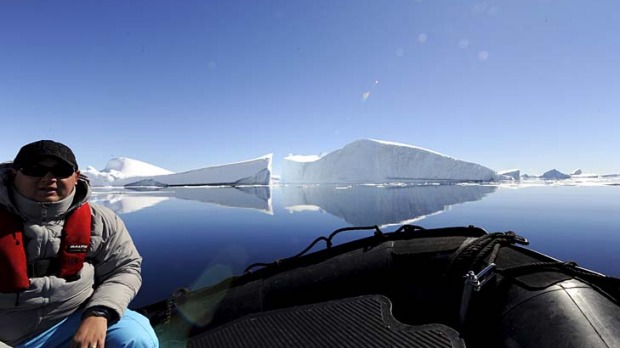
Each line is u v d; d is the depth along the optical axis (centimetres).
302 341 188
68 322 149
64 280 145
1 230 135
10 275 134
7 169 142
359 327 195
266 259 673
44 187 137
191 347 199
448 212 1500
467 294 191
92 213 157
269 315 221
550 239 808
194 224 1191
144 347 150
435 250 244
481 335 189
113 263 162
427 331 181
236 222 1251
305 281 259
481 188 4231
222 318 241
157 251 749
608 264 583
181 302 240
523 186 4834
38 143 139
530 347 163
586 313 163
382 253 263
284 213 1579
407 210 1645
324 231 1016
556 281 185
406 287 245
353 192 3578
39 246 140
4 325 138
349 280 257
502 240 229
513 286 190
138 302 434
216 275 555
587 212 1393
